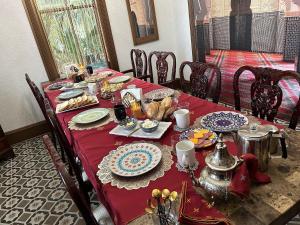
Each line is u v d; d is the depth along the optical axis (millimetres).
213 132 1196
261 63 2799
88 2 3295
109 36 3492
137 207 813
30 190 2186
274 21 2535
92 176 1084
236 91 1657
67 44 3318
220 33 3223
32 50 3096
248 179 763
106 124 1521
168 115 1454
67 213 1847
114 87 2244
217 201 775
